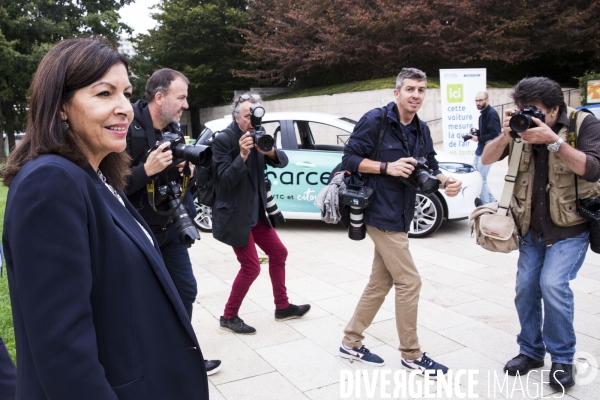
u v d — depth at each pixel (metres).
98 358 1.28
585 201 2.93
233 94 24.91
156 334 1.39
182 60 24.64
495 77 21.70
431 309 4.36
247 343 3.76
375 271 3.35
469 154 10.84
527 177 3.09
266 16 21.94
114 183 1.66
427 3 18.03
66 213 1.19
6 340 3.80
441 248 6.30
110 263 1.30
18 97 21.55
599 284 4.84
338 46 19.19
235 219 3.67
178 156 2.75
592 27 18.72
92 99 1.35
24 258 1.15
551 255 3.05
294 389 3.14
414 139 3.24
